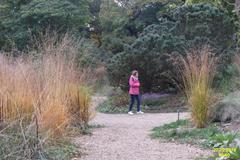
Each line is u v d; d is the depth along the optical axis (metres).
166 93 16.16
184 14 15.69
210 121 7.48
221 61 13.26
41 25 24.59
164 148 5.97
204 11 15.42
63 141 5.54
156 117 11.47
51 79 5.87
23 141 4.50
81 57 8.19
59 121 5.61
